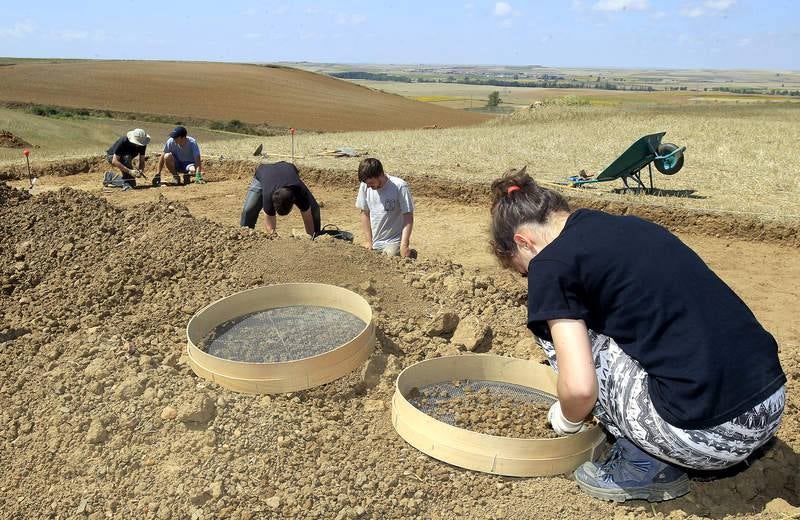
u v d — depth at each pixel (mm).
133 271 4445
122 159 11438
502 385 3471
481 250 7746
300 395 3248
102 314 4012
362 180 5637
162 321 3967
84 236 4898
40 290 4297
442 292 4590
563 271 2311
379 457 2891
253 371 3129
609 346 2518
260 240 4824
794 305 6016
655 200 9305
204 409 2898
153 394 3037
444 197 10641
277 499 2564
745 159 12984
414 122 45656
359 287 4359
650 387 2387
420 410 3195
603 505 2662
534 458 2740
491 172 11500
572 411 2365
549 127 19328
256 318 3881
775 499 2711
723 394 2244
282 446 2848
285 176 5766
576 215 2467
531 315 2359
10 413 3047
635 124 19422
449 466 2859
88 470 2723
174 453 2758
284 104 49375
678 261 2322
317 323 3811
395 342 3912
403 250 5785
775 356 2369
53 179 12344
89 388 3100
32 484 2713
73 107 41031
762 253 7742
